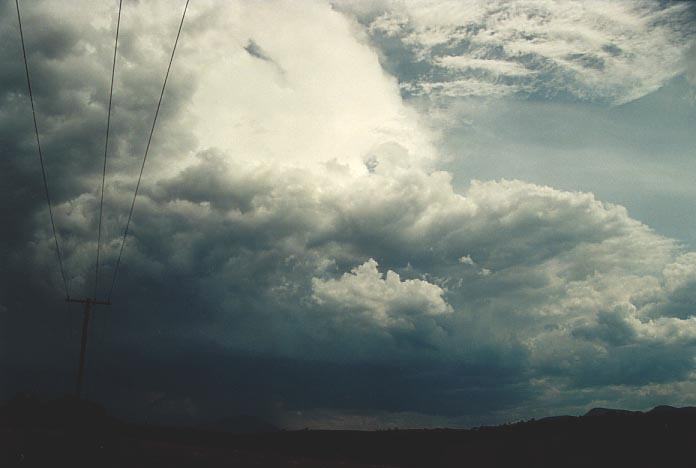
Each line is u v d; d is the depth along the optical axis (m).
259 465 57.16
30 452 54.00
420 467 67.00
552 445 65.88
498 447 69.38
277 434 97.00
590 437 64.88
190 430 112.50
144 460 55.38
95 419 113.94
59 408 126.88
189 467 51.66
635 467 55.62
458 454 70.56
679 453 56.16
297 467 58.22
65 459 50.91
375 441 83.19
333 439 87.94
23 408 127.56
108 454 57.94
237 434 105.81
